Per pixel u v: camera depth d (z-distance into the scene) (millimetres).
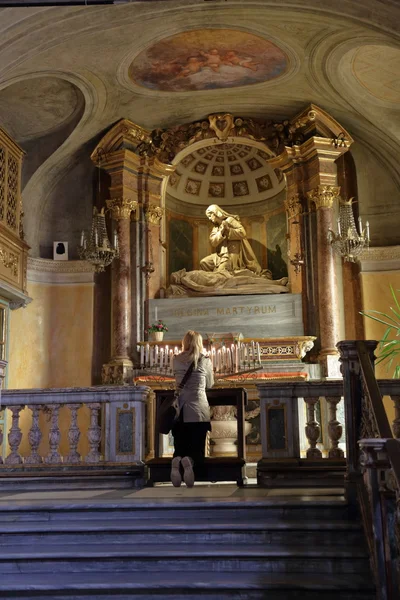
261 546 5512
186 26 11008
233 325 14062
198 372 7496
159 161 14781
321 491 6848
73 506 6020
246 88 13477
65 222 15039
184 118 14750
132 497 6660
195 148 15078
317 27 10992
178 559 5324
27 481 7809
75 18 10336
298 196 14414
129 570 5328
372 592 4820
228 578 5074
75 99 13266
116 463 8062
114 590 4965
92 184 15156
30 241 14617
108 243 13484
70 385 14266
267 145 14703
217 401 8281
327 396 7805
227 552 5301
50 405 8414
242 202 15914
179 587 4938
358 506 5824
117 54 11734
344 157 14797
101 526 5691
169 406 7531
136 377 12953
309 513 5887
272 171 15484
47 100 13188
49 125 14156
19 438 8383
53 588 4984
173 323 14234
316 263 14094
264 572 5234
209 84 13250
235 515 5914
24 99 13070
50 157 14469
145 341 13984
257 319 14047
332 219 14039
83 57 11656
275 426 7781
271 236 15609
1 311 13375
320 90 13336
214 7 10461
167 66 12391
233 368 11164
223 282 14484
